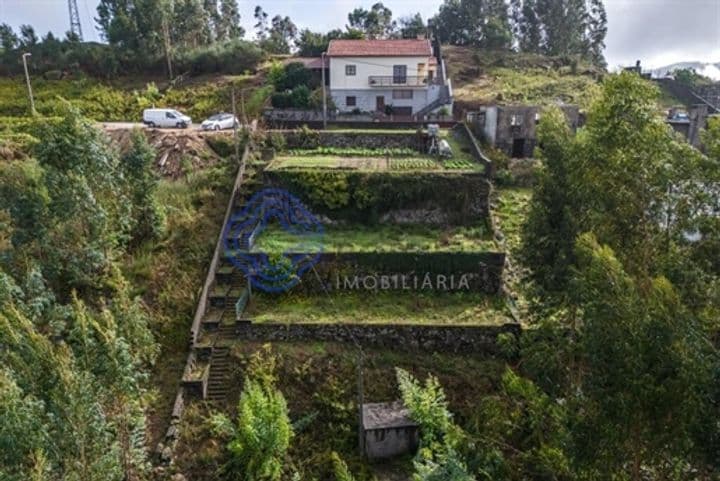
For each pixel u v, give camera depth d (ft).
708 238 34.86
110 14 172.55
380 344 63.87
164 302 66.39
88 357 34.47
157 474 49.39
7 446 28.12
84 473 31.35
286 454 51.88
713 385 23.41
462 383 59.26
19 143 89.04
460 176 84.58
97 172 64.23
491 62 183.62
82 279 62.28
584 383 27.73
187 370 58.70
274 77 133.18
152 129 104.06
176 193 83.20
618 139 38.32
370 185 83.87
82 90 137.49
